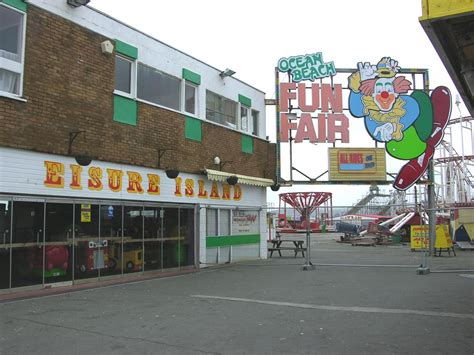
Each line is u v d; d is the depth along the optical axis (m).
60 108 12.28
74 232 12.59
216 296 10.73
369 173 21.92
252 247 20.27
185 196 16.59
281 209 41.22
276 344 6.62
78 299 10.45
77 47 12.85
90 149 13.04
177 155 16.22
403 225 33.66
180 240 16.34
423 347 6.39
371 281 13.00
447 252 23.17
